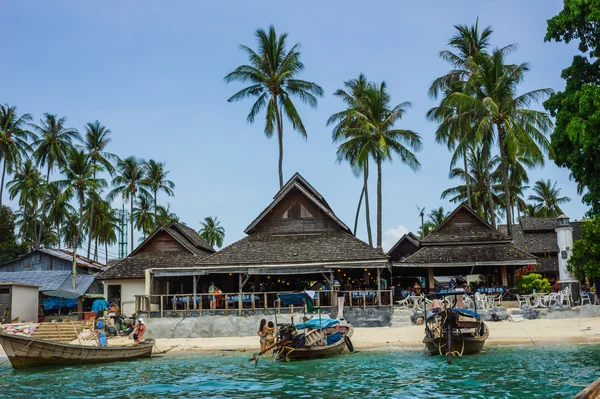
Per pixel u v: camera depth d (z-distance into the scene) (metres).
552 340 26.52
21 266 57.09
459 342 23.44
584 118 32.19
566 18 34.00
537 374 18.91
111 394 17.89
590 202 33.97
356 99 54.84
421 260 37.53
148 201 83.94
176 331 32.50
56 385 19.66
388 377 19.50
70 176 64.75
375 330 30.95
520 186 73.56
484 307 32.53
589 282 41.97
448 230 40.56
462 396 16.06
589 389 7.60
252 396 17.06
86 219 74.12
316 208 39.03
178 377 20.86
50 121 68.75
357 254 34.75
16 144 66.75
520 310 31.80
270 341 25.83
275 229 39.03
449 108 52.78
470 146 48.75
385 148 48.25
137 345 26.53
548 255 58.34
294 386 18.44
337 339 26.48
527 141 43.69
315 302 32.16
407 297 33.16
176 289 41.31
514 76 47.12
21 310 41.53
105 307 40.03
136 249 43.47
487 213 68.50
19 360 22.91
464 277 50.19
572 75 35.00
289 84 51.47
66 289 48.72
